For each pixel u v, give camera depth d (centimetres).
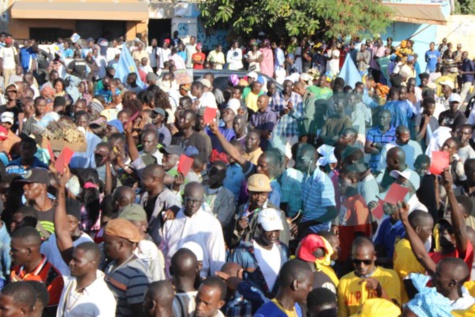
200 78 1711
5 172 962
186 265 642
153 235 812
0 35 2239
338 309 678
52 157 871
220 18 2686
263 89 1669
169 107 1340
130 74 1670
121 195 796
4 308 571
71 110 1464
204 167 984
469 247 698
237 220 798
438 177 936
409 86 1561
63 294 625
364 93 1445
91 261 612
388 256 807
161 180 830
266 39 2608
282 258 725
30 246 659
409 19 2916
